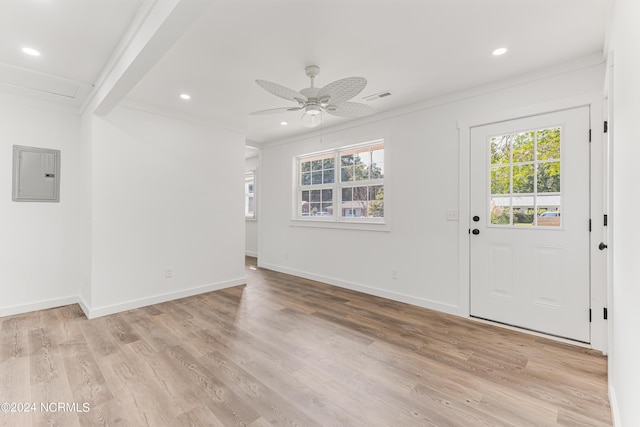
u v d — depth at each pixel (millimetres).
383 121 3756
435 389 1873
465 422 1589
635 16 1084
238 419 1603
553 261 2572
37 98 3193
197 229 3914
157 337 2592
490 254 2914
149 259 3477
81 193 3465
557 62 2469
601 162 2338
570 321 2498
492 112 2867
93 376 1988
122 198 3268
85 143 3312
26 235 3182
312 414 1646
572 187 2475
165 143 3604
